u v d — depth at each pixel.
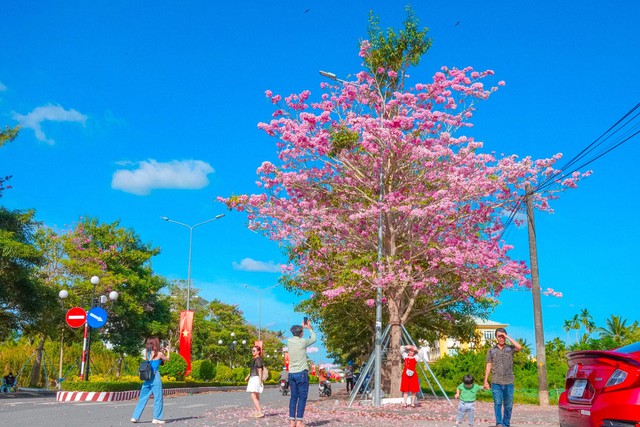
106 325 45.72
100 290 42.25
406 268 21.64
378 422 14.12
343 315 31.06
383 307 26.55
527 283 22.20
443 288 24.62
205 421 14.01
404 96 21.36
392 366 22.69
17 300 32.84
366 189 22.75
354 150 22.56
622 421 5.70
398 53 22.19
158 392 13.07
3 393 31.33
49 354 47.97
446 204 20.23
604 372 6.14
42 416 15.08
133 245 47.19
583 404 6.37
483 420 14.91
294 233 22.72
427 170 22.02
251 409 18.77
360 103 22.55
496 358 11.51
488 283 22.48
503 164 22.09
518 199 22.69
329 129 21.64
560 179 21.06
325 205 22.98
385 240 22.83
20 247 30.22
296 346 12.04
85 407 19.28
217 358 78.25
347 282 21.73
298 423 11.88
